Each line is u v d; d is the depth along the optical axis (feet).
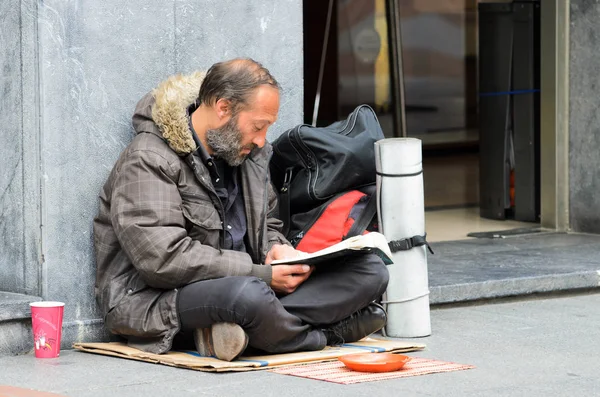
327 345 42.27
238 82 39.50
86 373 37.96
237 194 42.37
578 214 73.82
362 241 40.14
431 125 86.02
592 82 71.97
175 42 45.34
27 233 42.93
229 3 46.88
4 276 44.01
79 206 42.88
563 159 74.02
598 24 71.26
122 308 40.65
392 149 44.47
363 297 40.93
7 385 35.99
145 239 38.96
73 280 42.93
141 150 39.65
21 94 42.57
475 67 86.43
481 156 80.74
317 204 45.42
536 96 77.30
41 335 40.47
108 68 43.42
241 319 37.91
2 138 43.57
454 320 49.60
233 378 37.06
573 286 56.90
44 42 41.63
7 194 43.57
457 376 37.63
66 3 42.14
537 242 69.46
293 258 40.45
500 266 59.16
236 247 41.93
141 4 44.21
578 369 39.11
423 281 45.55
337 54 80.94
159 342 39.99
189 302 38.96
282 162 45.85
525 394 35.01
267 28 48.14
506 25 78.54
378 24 81.97
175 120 39.47
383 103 82.58
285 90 48.98
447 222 78.74
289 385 35.94
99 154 43.27
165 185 39.55
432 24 85.15
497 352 42.32
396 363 38.01
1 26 43.06
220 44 46.73
